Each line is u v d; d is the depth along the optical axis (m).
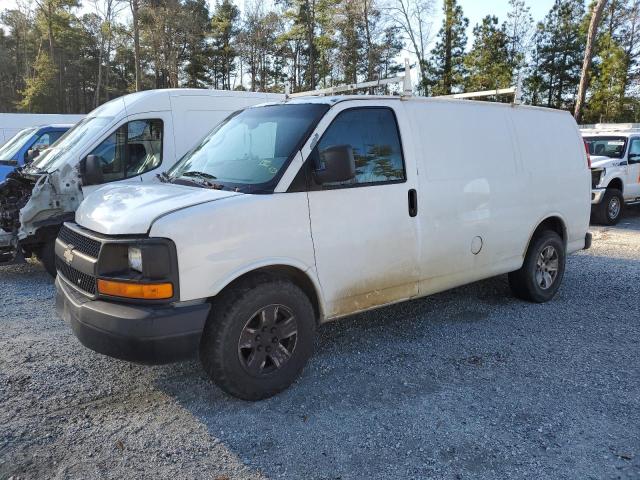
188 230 3.26
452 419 3.47
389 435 3.29
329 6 46.53
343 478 2.89
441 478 2.88
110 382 3.96
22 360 4.31
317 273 3.85
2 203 6.71
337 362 4.34
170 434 3.30
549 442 3.21
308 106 4.16
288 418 3.48
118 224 3.36
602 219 11.73
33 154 9.21
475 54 41.44
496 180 5.12
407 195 4.35
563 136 6.08
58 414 3.51
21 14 64.94
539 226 5.89
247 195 3.57
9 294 6.20
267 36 58.84
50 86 58.00
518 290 5.88
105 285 3.32
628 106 40.91
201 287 3.31
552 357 4.44
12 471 2.92
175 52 50.59
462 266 4.89
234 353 3.46
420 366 4.27
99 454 3.09
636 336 4.92
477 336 4.92
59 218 6.43
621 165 11.91
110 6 45.22
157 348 3.18
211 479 2.88
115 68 65.06
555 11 47.75
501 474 2.92
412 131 4.49
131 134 7.23
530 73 47.06
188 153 4.73
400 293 4.45
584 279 6.95
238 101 8.34
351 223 4.00
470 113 5.03
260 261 3.53
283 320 3.71
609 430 3.34
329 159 3.64
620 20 41.56
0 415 3.48
